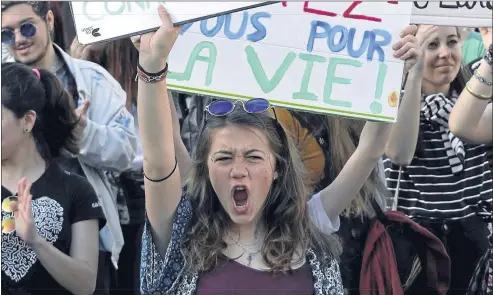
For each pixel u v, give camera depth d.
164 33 2.85
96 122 4.07
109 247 3.96
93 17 3.03
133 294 4.04
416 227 3.85
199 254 3.08
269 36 3.32
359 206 3.80
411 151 4.03
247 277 3.08
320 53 3.34
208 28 3.29
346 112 3.34
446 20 3.88
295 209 3.19
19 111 3.70
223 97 3.30
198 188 3.18
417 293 3.89
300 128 3.85
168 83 3.27
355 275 3.81
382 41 3.35
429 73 4.36
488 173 4.17
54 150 3.87
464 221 4.14
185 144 4.09
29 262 3.61
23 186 3.56
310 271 3.13
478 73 4.05
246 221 3.12
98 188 4.00
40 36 4.04
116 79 4.24
